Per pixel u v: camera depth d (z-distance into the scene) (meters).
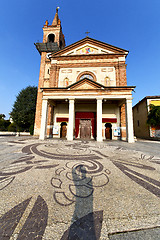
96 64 15.62
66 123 15.45
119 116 14.50
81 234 1.57
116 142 11.10
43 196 2.43
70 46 16.56
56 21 24.41
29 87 25.73
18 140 11.09
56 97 12.48
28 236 1.53
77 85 12.33
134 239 1.52
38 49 19.69
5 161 4.72
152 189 2.82
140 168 4.20
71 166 4.23
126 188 2.84
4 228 1.65
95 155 5.84
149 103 17.55
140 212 2.04
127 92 11.79
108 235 1.57
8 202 2.21
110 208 2.12
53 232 1.60
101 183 3.06
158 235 1.59
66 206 2.14
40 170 3.83
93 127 14.88
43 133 12.04
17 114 23.14
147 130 17.61
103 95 11.98
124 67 15.01
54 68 16.23
